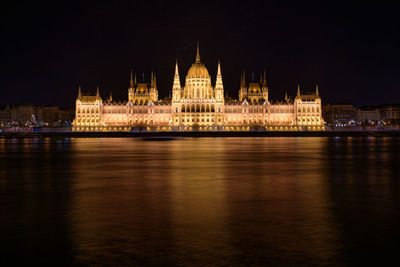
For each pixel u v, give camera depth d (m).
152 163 80.44
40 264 22.83
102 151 119.31
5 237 27.56
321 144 162.12
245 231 28.81
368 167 72.44
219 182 53.00
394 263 22.86
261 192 44.84
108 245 25.84
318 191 45.56
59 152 114.94
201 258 23.67
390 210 35.44
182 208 36.34
